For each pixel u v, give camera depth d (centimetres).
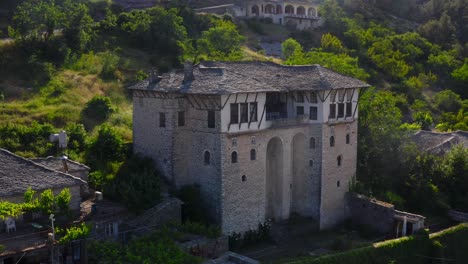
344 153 6166
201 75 5412
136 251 4212
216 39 9831
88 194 5144
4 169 4266
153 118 5547
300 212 6072
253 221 5431
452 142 7638
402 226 5728
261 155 5456
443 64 12862
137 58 9200
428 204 6525
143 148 5728
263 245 5375
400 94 11025
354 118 6259
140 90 5622
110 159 5812
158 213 4881
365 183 6631
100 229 4450
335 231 5975
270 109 5978
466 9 16150
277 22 13538
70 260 3969
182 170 5450
